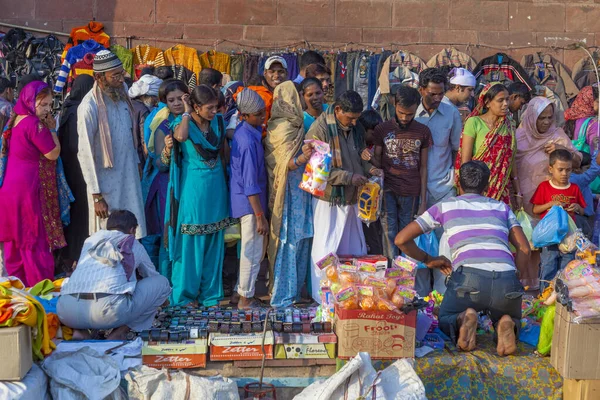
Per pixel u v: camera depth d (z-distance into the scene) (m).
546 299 5.02
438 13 8.38
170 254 5.64
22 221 5.68
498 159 5.93
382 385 4.52
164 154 5.77
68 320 4.83
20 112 5.71
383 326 4.67
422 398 4.48
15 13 8.05
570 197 6.03
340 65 8.15
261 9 8.25
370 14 8.34
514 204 6.23
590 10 8.44
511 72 8.27
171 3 8.16
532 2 8.44
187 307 5.58
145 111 6.56
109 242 4.91
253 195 5.55
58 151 5.77
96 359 4.48
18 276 5.76
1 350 4.13
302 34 8.30
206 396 4.42
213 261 5.80
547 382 4.80
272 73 6.74
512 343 4.86
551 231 5.53
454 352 4.90
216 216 5.68
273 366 4.77
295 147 5.59
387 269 4.91
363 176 5.61
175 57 8.06
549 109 6.21
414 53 8.40
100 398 4.34
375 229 6.11
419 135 5.92
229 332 4.76
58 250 6.29
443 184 6.13
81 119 5.61
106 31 8.12
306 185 5.45
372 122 6.02
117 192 5.80
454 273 4.95
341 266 5.01
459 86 6.69
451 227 4.98
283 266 5.75
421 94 6.21
